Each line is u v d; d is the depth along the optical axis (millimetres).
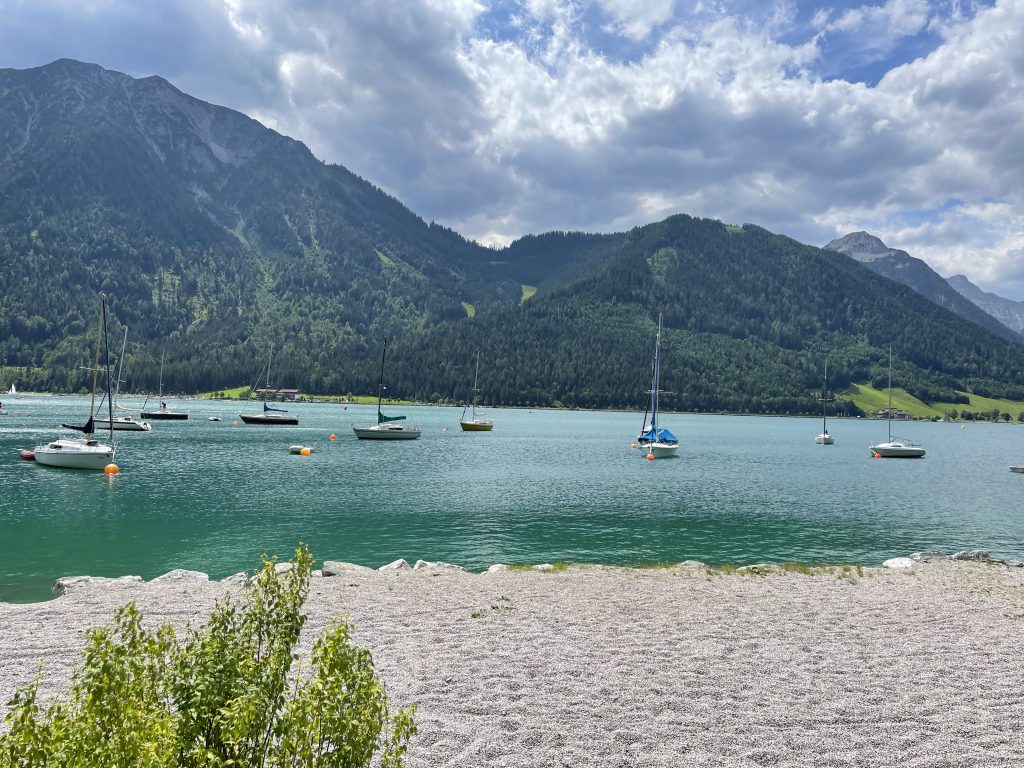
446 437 101562
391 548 26281
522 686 9812
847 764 7473
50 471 48625
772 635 12789
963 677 10453
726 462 70750
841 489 49250
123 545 25922
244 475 49531
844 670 10750
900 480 56906
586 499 40594
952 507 40938
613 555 25547
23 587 19125
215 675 4742
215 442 78688
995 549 28406
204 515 32875
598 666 10766
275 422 118375
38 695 9242
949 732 8344
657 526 31844
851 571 19797
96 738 4055
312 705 4512
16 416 115188
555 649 11672
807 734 8250
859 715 8859
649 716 8766
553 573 18766
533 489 44875
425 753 7543
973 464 76062
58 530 28688
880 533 31453
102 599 15078
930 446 115500
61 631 12625
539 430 128250
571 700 9273
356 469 55406
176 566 22656
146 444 74188
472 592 16109
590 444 90625
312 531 29391
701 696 9508
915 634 13008
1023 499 45438
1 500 36531
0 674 10219
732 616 14195
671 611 14547
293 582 5688
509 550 26156
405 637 12312
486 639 12234
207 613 13828
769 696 9539
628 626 13273
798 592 16688
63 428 87312
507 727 8336
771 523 33344
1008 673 10664
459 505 37344
